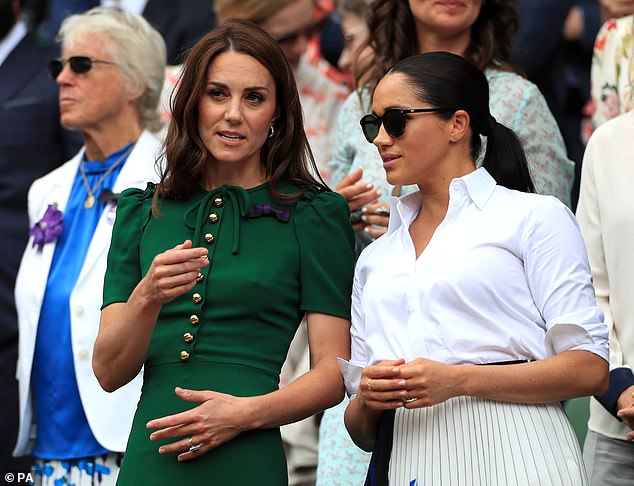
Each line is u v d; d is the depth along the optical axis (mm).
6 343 25641
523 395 14258
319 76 25016
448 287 14617
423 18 19438
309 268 15625
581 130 27859
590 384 14305
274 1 23953
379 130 15430
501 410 14375
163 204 15961
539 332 14586
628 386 16891
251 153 15781
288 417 15070
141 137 20781
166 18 28609
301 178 16156
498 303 14562
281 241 15586
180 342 15266
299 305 15695
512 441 14266
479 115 15438
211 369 15156
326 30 28547
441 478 14352
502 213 14883
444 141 15266
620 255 17438
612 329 17562
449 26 19312
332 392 15438
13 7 26641
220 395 14781
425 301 14711
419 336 14672
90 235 20125
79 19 21016
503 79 19188
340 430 18469
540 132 18906
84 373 19281
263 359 15359
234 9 24172
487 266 14602
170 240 15656
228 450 14945
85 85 20656
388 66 19969
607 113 20422
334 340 15664
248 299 15273
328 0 28703
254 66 15602
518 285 14617
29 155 25703
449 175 15336
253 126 15602
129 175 20375
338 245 15852
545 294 14531
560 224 14719
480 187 15094
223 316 15258
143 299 14750
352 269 16016
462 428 14398
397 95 15258
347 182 18797
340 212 15992
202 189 16016
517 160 15734
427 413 14617
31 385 20062
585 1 29328
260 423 14883
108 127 20828
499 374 14195
